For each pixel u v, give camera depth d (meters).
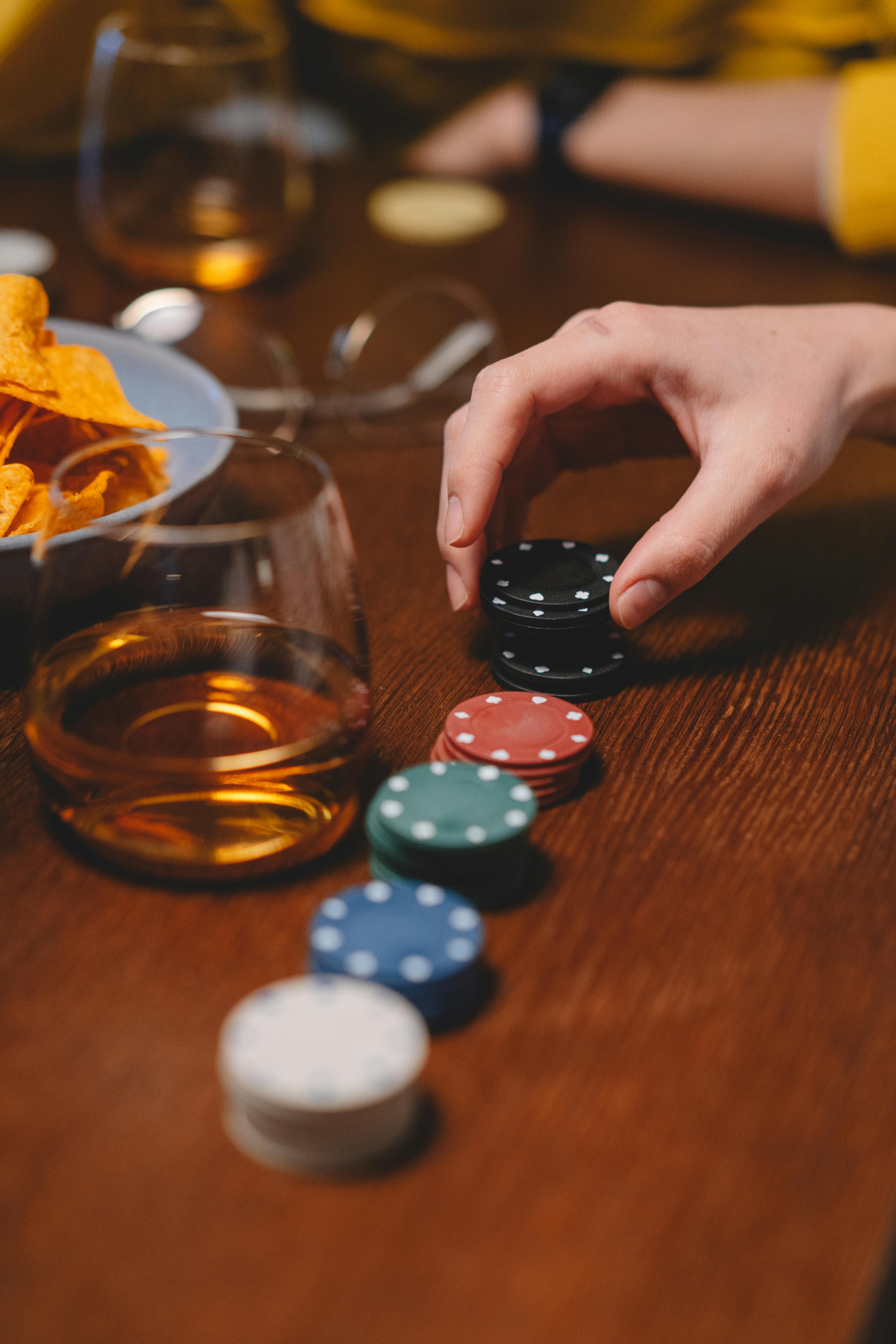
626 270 0.96
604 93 1.16
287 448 0.53
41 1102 0.46
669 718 0.58
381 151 1.43
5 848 0.52
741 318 0.65
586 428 0.67
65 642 0.51
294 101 0.95
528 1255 0.43
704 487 0.60
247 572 0.50
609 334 0.61
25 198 1.04
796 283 0.95
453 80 1.50
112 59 0.86
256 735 0.50
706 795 0.55
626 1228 0.44
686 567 0.58
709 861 0.52
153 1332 0.42
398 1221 0.44
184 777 0.49
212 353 0.75
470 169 1.17
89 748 0.49
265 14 1.26
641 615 0.58
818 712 0.59
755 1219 0.44
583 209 1.10
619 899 0.51
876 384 0.66
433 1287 0.43
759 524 0.61
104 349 0.69
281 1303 0.43
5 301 0.61
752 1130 0.46
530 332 0.84
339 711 0.51
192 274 0.89
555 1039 0.47
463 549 0.59
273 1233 0.44
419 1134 0.45
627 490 0.71
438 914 0.48
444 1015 0.47
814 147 1.02
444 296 0.80
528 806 0.51
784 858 0.53
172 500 0.56
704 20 1.31
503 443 0.59
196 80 0.89
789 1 1.32
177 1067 0.47
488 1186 0.44
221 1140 0.45
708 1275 0.43
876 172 0.97
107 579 0.50
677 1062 0.47
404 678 0.59
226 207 0.92
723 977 0.49
